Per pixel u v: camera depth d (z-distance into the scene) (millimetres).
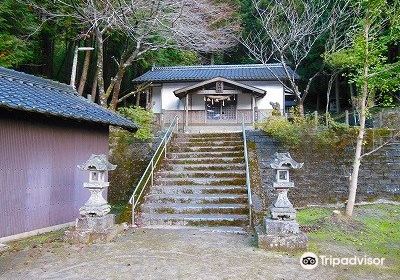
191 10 15875
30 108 6785
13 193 7336
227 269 5426
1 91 6984
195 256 6086
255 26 24000
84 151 9602
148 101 22125
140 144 13070
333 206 11055
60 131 8750
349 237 7816
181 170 11062
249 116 21391
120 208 10938
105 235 7020
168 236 7496
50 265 5633
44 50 20734
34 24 16344
